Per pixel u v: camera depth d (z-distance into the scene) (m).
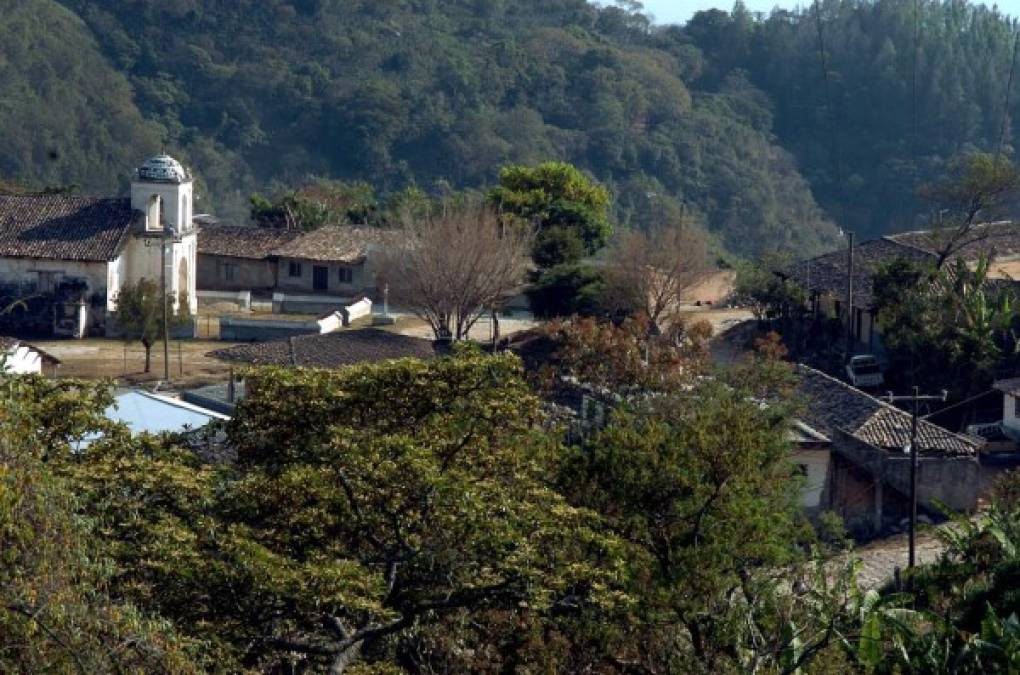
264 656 25.58
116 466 25.88
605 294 75.44
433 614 26.69
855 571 32.78
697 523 28.94
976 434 55.81
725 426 31.05
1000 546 36.75
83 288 78.50
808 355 69.88
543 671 27.36
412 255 75.56
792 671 27.39
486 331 77.19
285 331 77.00
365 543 26.48
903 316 63.38
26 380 27.31
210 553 24.92
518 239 79.88
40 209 81.25
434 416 28.48
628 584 27.69
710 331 56.38
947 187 80.50
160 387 65.62
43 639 19.59
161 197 81.88
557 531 26.58
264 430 28.39
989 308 62.84
